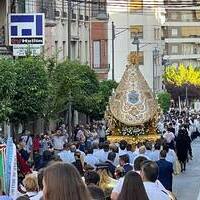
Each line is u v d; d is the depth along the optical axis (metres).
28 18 42.75
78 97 50.62
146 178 14.95
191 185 40.25
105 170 21.27
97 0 85.62
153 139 48.66
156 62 126.88
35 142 42.31
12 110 36.03
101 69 89.38
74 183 9.55
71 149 30.48
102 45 89.44
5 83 35.50
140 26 123.06
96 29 89.19
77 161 25.14
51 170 9.59
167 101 98.56
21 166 25.80
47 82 39.75
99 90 62.19
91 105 57.12
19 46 42.75
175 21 184.62
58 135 45.38
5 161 20.56
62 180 9.54
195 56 185.62
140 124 48.97
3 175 20.47
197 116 96.94
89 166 21.91
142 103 49.09
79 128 55.25
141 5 123.12
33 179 17.14
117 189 15.80
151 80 124.56
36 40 42.72
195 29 185.88
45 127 59.03
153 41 125.94
